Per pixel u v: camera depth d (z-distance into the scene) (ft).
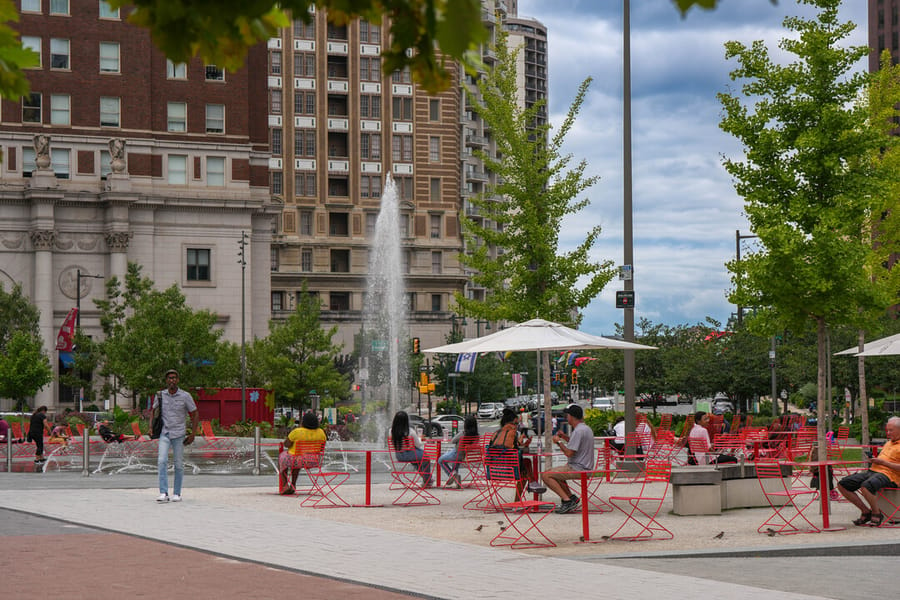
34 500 60.90
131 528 47.60
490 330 370.53
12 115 230.07
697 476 54.95
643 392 191.93
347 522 51.37
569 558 39.52
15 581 33.94
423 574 35.40
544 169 90.74
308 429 65.51
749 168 65.98
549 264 88.12
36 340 195.62
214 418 183.11
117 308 192.34
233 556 39.42
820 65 64.75
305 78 358.84
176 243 237.86
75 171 232.32
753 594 31.53
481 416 296.30
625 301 81.51
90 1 235.40
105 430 116.88
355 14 9.47
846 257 63.00
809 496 63.87
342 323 352.08
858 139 63.82
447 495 66.18
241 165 243.81
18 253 228.84
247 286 241.96
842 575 36.37
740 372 170.19
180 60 9.57
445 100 367.04
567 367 292.40
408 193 363.76
